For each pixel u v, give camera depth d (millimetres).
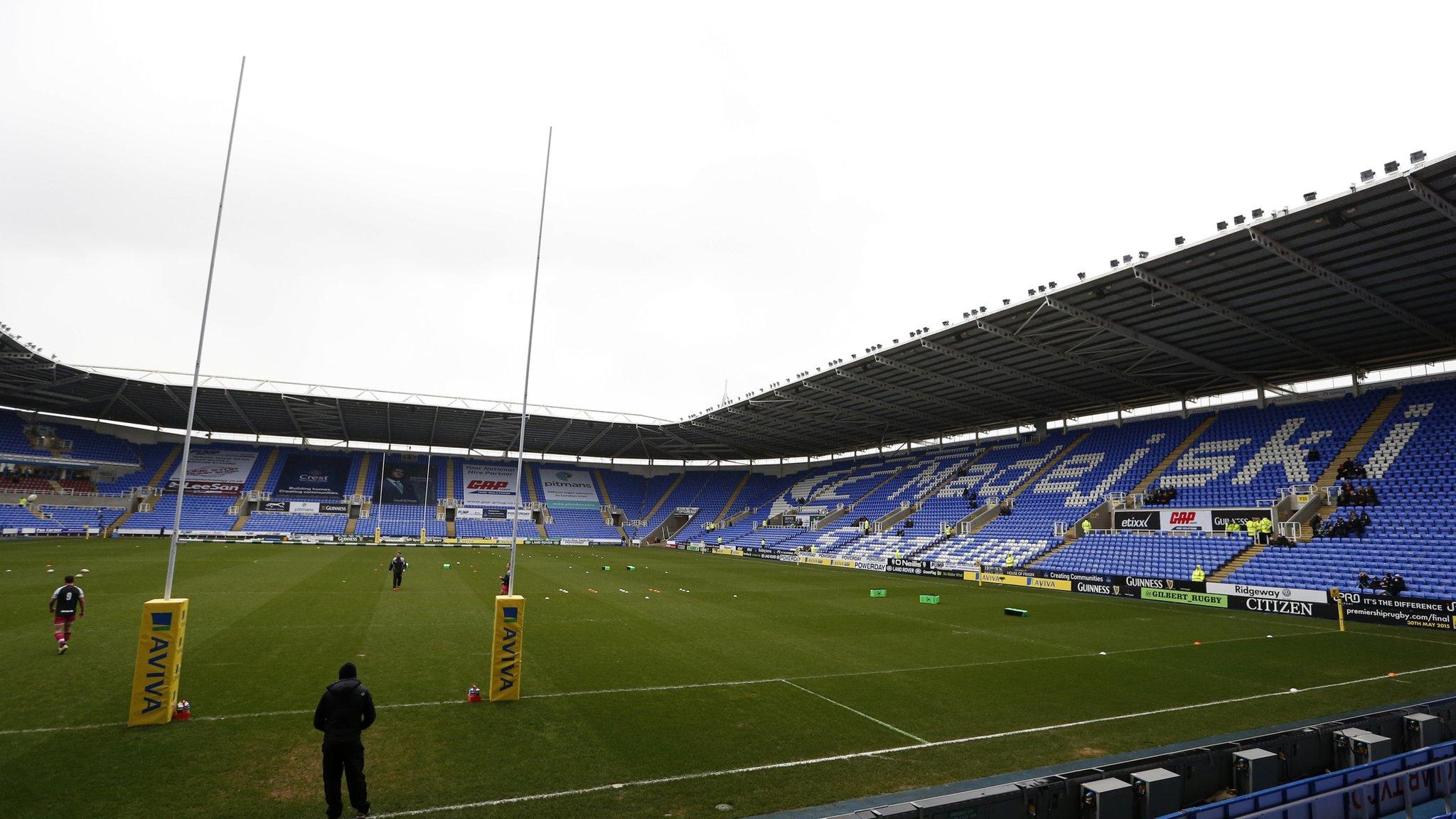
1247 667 16250
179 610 10609
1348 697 13500
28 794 7773
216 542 56750
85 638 16219
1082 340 34062
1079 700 13016
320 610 21656
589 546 72938
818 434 67625
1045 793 7086
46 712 10734
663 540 81562
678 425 65938
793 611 24766
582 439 75938
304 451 74812
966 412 54094
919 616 24422
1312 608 25750
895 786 8680
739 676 14375
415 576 33500
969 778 8977
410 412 62219
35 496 56250
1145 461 43844
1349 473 32531
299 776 8594
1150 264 24766
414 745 9727
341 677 7801
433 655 15531
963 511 51344
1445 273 24391
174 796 7891
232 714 10922
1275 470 35844
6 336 38125
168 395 55125
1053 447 53125
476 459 83938
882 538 53500
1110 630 21812
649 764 9227
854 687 13711
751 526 72500
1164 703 12867
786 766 9305
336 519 67875
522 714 11352
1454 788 8430
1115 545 37094
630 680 13852
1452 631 22078
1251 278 25688
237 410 60844
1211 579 29672
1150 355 36094
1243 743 8570
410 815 7566
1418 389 35156
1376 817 7699
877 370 42875
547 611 22859
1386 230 21391
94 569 31469
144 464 65688
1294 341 32594
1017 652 17766
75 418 64375
